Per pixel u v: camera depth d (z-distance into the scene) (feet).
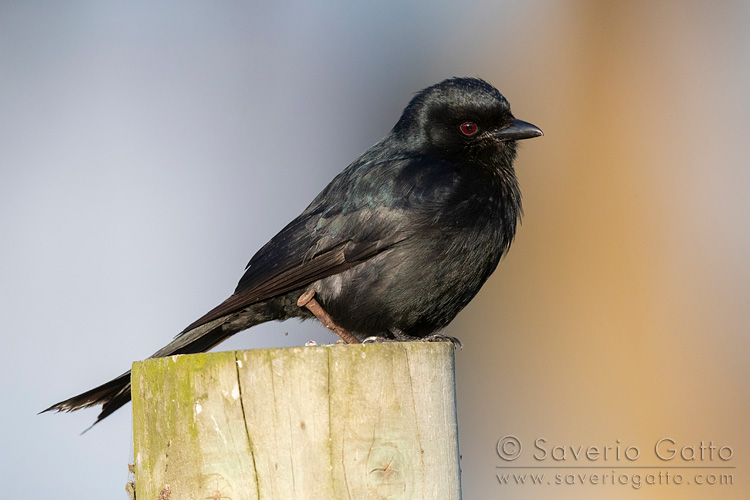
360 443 21.72
